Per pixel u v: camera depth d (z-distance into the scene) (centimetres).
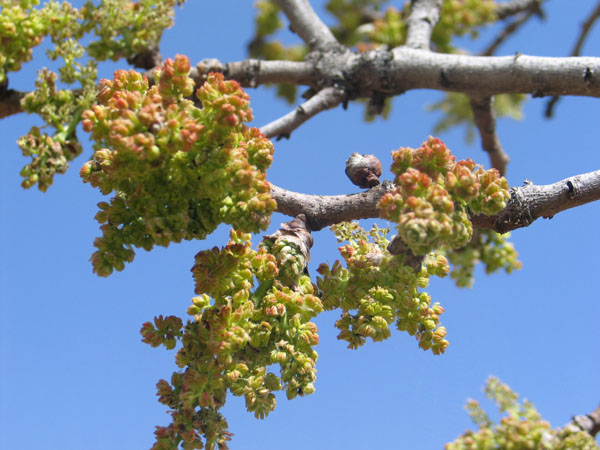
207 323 244
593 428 258
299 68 473
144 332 247
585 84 393
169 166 219
